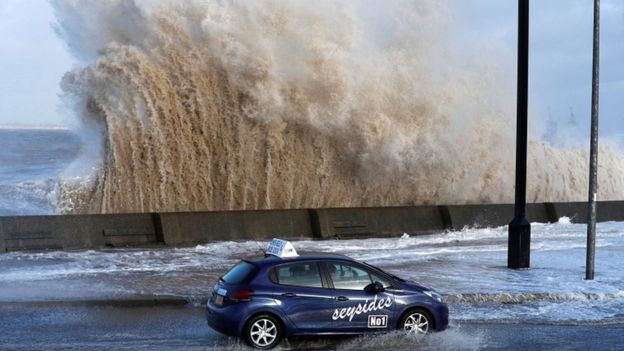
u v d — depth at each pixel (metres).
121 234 17.31
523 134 15.95
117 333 10.55
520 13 15.82
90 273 14.34
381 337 10.21
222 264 15.48
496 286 13.92
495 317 12.02
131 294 12.59
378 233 20.08
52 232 16.72
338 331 10.04
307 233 19.19
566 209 23.83
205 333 10.66
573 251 18.38
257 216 18.66
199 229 17.98
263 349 9.79
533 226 22.69
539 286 14.02
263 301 9.80
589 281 14.61
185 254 16.62
